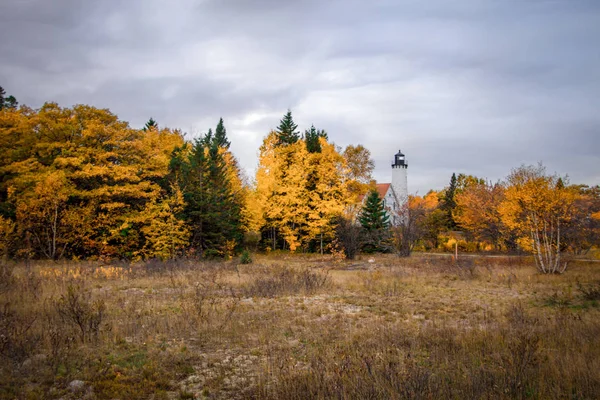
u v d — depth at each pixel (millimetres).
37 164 28641
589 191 46969
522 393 5703
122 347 8578
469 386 5781
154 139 36969
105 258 27578
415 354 8016
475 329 9664
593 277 21125
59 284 16000
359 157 49406
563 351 7738
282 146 46844
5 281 14648
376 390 5430
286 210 38844
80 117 30844
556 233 25516
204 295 14633
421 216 45656
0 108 37438
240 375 7141
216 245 32406
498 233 41438
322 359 7297
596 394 5758
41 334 8688
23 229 25734
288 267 25266
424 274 23641
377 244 41844
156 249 29094
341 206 39031
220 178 36781
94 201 28781
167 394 6352
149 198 32000
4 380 6449
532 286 18688
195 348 8758
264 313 12250
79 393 6262
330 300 15125
